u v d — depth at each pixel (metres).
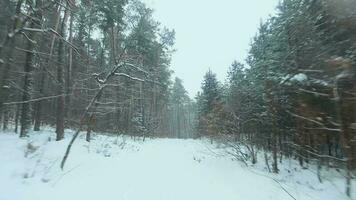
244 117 18.25
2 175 9.36
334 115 12.65
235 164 16.62
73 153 13.96
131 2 24.14
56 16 16.42
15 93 18.05
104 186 10.27
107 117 32.81
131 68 15.31
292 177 13.71
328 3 13.24
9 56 9.38
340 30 12.98
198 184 11.87
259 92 17.59
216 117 22.31
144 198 9.44
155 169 14.59
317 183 12.54
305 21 14.19
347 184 10.10
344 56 12.44
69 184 9.84
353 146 11.16
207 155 20.47
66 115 22.70
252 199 9.93
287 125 17.06
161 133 57.91
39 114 20.97
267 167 15.89
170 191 10.51
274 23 18.33
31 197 8.25
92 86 19.03
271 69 15.66
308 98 13.43
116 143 22.36
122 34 25.72
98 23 22.84
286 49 15.29
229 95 19.80
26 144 13.06
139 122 37.12
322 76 12.59
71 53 18.31
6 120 21.84
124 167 13.96
